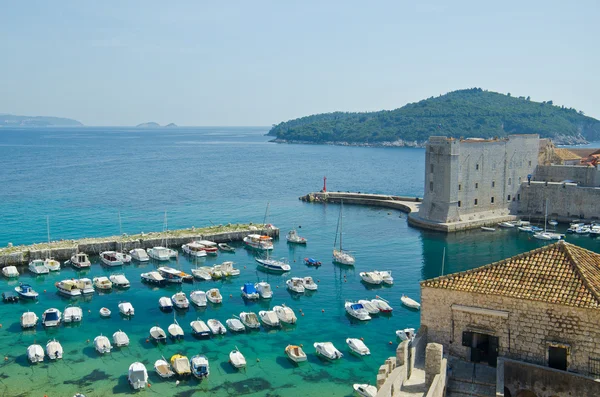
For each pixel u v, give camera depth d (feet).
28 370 171.22
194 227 382.42
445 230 379.55
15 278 276.00
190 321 215.72
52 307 231.50
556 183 408.26
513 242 352.28
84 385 161.79
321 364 178.40
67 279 269.44
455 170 384.68
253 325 207.10
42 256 301.22
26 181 636.89
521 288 97.71
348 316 222.48
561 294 93.56
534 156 433.07
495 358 100.68
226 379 167.22
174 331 198.08
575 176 417.90
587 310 89.76
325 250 336.29
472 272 105.60
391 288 260.42
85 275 282.56
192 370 168.66
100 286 254.68
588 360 90.84
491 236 369.09
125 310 220.64
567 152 490.49
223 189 612.29
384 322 216.13
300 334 203.62
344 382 166.09
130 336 199.72
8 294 241.96
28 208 457.27
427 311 106.22
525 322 96.22
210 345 192.75
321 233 386.93
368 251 332.39
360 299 243.60
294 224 419.95
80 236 359.66
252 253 330.75
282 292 254.27
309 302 240.12
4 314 221.87
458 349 103.76
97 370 171.73
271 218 442.50
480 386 96.37
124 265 302.25
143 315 222.07
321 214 462.60
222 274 277.85
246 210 477.77
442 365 94.48
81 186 602.03
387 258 316.19
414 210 448.24
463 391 95.86
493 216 407.44
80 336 199.21
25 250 301.02
